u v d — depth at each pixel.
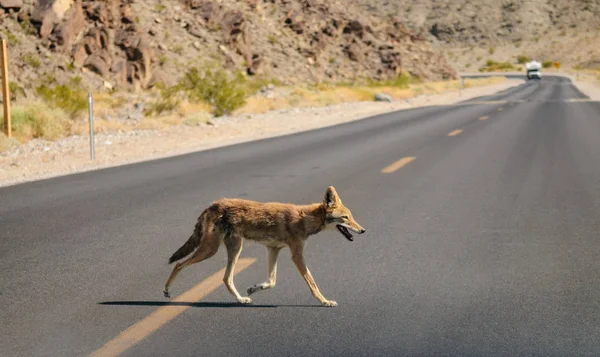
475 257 21.91
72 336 15.30
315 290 17.39
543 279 19.48
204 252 17.59
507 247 23.14
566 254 22.16
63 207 30.72
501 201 31.36
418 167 42.59
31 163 47.88
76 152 53.94
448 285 19.02
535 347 14.55
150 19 162.50
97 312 16.89
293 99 116.88
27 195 34.03
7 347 14.69
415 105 122.12
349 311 16.91
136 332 15.51
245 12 198.12
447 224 26.77
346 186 35.75
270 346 14.63
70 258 22.00
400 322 16.11
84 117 81.44
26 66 116.25
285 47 193.62
